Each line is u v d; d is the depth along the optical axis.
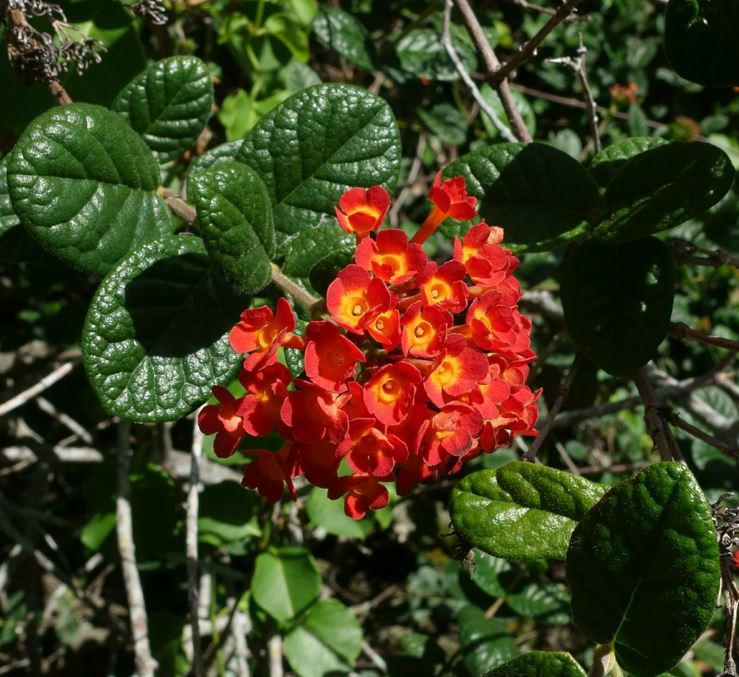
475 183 0.27
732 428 0.37
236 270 0.20
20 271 0.44
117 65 0.31
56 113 0.21
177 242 0.22
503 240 0.26
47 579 0.53
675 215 0.25
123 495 0.39
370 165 0.24
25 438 0.46
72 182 0.21
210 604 0.46
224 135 0.45
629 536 0.17
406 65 0.42
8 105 0.30
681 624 0.17
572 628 0.51
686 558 0.17
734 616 0.20
